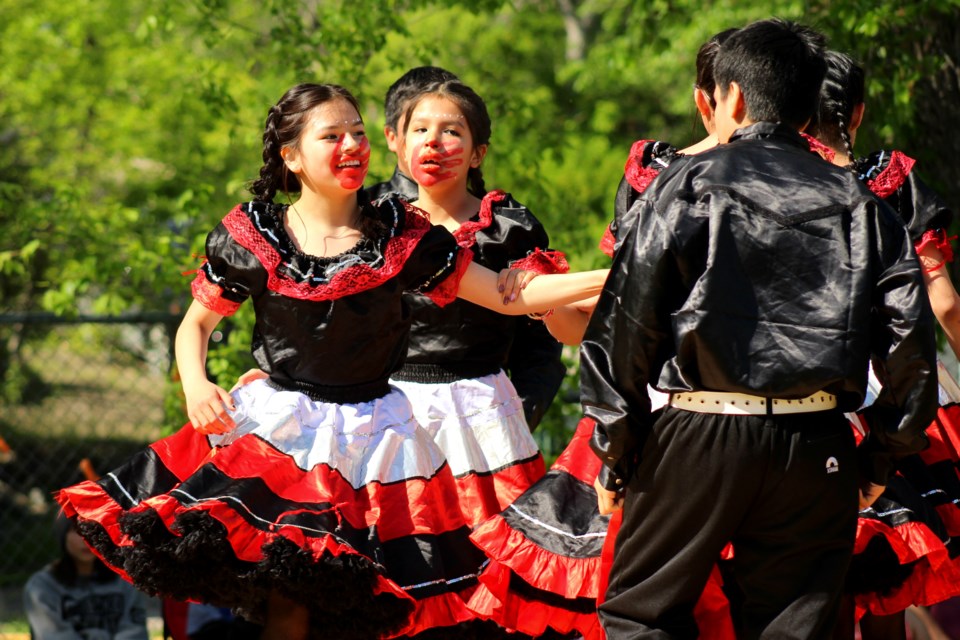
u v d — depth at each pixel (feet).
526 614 36.14
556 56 175.52
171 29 83.71
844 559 30.63
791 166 30.30
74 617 66.08
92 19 114.62
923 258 37.09
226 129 98.07
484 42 160.15
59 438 106.11
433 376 43.29
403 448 36.70
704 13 86.99
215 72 87.15
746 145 30.86
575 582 35.17
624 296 29.99
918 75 64.28
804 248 29.27
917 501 35.81
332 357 35.88
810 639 30.07
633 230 30.25
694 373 29.63
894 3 66.64
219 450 35.06
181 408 76.02
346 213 36.68
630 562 31.83
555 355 47.80
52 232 77.10
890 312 28.99
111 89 119.03
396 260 35.65
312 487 34.63
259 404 36.14
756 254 29.22
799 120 31.94
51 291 73.36
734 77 32.12
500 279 37.17
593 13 195.11
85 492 35.19
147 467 36.01
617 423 30.32
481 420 42.91
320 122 35.60
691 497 30.30
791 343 28.86
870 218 29.66
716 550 30.71
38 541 99.25
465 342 43.24
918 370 28.81
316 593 33.01
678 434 30.32
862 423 35.53
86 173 121.80
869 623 39.88
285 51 77.10
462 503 41.86
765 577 30.73
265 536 33.09
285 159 36.40
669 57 103.81
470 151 44.47
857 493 30.81
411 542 35.78
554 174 133.59
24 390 106.63
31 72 115.65
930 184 65.82
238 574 33.12
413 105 44.14
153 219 89.97
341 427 35.94
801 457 29.68
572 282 36.50
